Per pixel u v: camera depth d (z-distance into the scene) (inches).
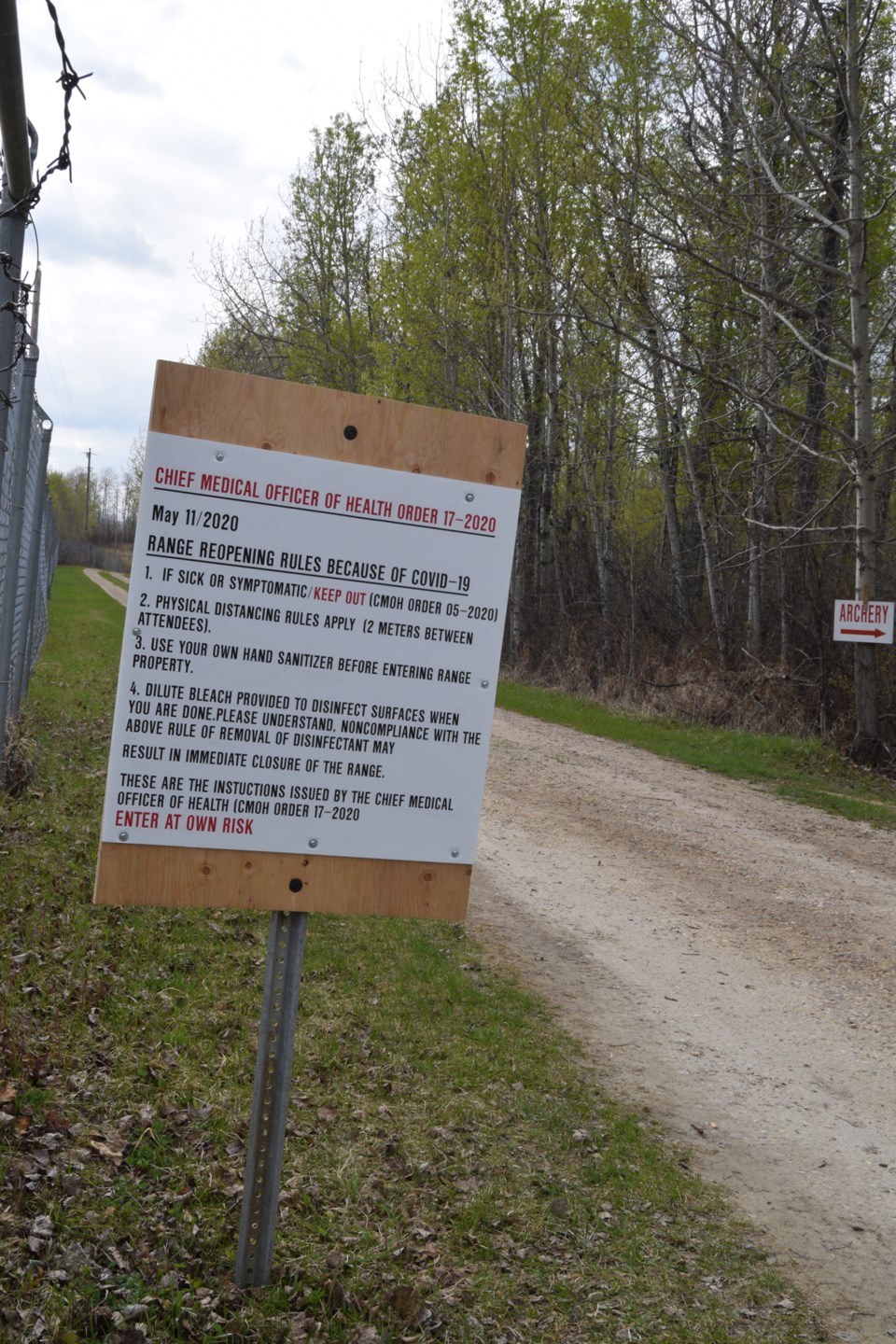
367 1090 185.5
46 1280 122.2
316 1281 132.4
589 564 1137.4
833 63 579.8
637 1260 150.0
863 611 610.2
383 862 126.3
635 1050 229.1
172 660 117.2
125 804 117.2
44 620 800.3
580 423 995.9
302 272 1424.7
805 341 619.5
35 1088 160.9
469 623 126.5
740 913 345.7
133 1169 146.9
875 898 375.9
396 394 1112.2
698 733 703.7
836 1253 160.6
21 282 208.1
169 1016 196.2
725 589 964.0
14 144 184.4
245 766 120.4
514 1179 164.9
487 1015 232.8
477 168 979.9
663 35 679.1
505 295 960.9
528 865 379.6
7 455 295.4
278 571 119.3
